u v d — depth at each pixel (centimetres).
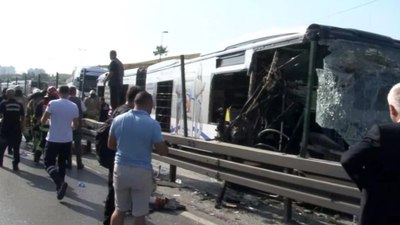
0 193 870
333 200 613
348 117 795
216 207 810
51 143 845
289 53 912
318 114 805
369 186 292
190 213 760
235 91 1084
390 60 843
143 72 1752
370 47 834
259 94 925
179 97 1382
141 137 522
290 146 912
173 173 1053
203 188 988
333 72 799
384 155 286
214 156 870
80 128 1192
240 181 781
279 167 716
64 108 849
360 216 300
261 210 800
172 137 1016
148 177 527
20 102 1159
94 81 2542
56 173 830
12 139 1131
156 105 1570
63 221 696
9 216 711
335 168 605
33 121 1302
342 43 809
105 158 654
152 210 767
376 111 813
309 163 645
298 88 906
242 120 953
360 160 292
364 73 815
